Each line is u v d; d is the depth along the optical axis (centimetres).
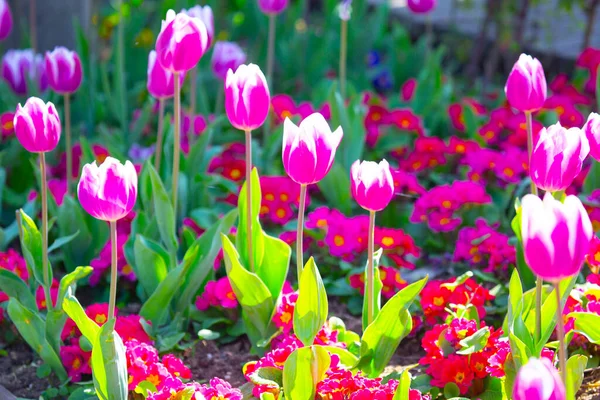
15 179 462
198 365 309
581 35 745
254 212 290
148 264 313
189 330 335
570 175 229
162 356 305
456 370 260
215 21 673
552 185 230
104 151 453
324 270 379
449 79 595
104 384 244
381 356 270
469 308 298
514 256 346
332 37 679
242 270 281
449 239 404
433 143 452
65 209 363
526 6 625
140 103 574
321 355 238
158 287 302
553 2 774
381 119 500
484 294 309
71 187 421
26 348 326
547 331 252
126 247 338
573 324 277
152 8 760
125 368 244
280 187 406
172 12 281
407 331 265
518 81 284
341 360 269
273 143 455
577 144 225
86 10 618
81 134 523
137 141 520
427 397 246
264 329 300
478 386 268
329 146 239
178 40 279
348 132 446
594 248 307
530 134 294
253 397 266
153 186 309
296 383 240
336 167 421
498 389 265
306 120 236
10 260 347
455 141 458
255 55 671
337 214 379
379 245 359
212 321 322
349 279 350
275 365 259
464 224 403
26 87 505
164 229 315
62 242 305
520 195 414
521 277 332
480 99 611
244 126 265
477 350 255
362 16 702
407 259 394
